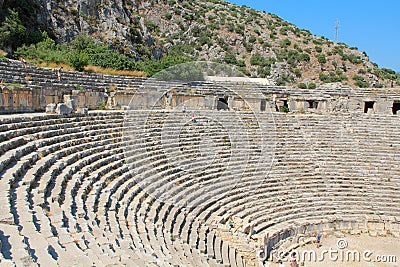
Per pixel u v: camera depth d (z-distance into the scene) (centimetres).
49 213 1043
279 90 4288
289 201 2427
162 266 1013
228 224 1912
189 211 1838
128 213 1445
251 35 8944
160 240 1338
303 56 7912
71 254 805
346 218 2403
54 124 1877
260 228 2070
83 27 5138
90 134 1980
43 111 2175
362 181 2728
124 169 1781
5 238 768
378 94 4284
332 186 2662
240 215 2073
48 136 1694
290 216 2302
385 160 2941
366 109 4516
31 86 2131
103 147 1895
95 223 1148
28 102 2091
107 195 1449
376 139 3209
